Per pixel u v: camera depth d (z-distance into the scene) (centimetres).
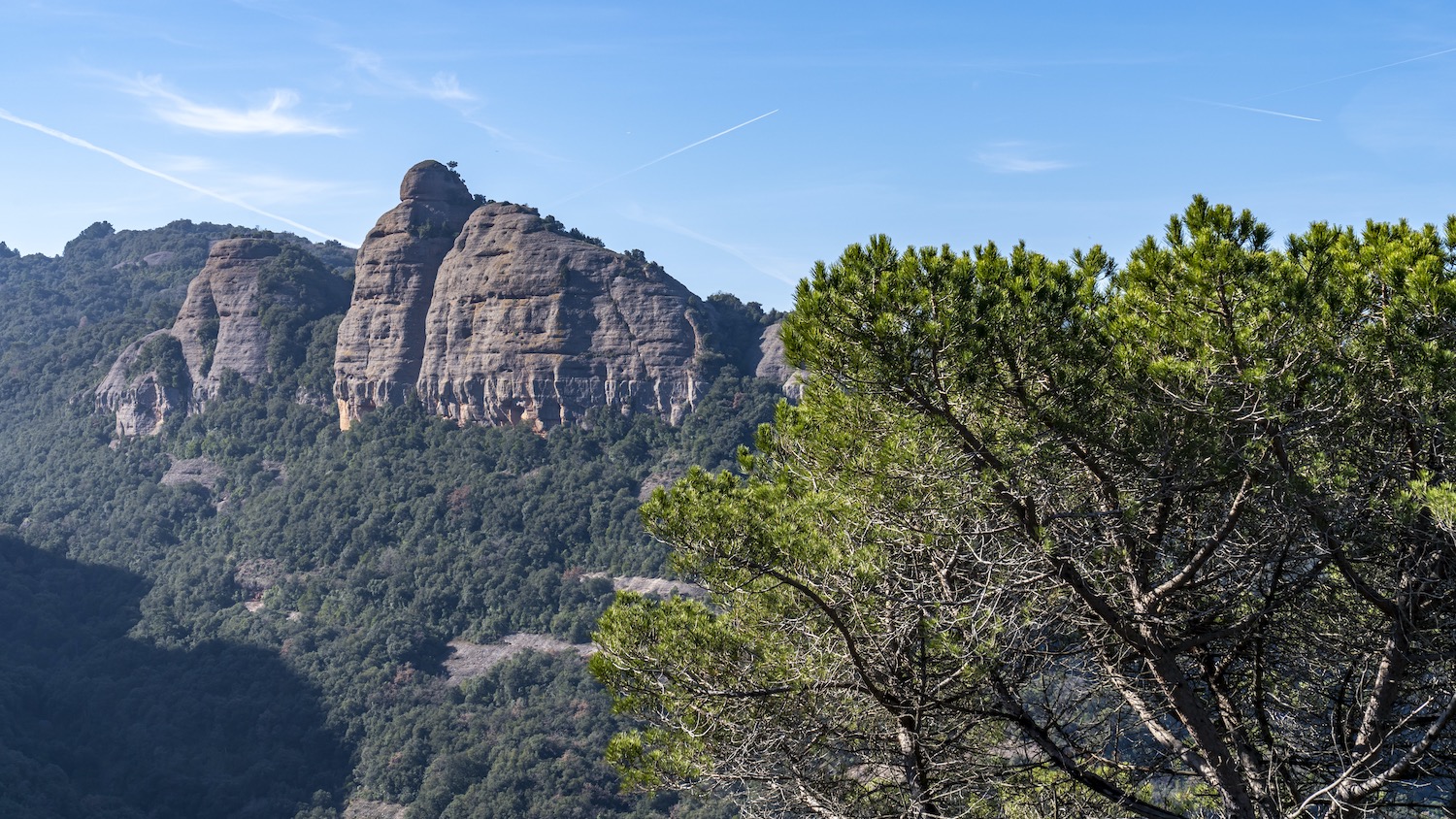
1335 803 779
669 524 876
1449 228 805
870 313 771
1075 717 919
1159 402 798
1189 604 888
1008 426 806
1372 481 819
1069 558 811
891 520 876
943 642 825
